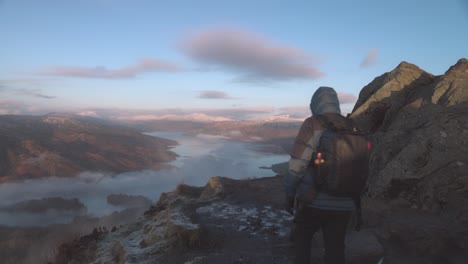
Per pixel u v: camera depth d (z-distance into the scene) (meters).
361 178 3.17
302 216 3.40
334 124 3.22
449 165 6.23
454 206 5.68
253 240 6.21
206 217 7.49
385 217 5.85
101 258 7.08
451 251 4.74
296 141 3.29
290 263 5.13
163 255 5.86
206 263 5.32
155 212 10.12
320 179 3.13
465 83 8.03
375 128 10.16
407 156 6.79
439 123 7.01
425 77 10.38
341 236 3.34
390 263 4.62
